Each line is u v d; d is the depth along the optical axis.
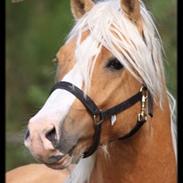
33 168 7.98
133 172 6.04
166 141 6.11
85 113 5.69
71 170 6.45
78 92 5.66
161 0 12.45
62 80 5.71
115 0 6.01
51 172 7.61
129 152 6.04
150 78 5.86
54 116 5.55
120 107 5.82
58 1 17.06
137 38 5.81
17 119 15.30
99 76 5.73
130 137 5.99
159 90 5.96
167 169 6.11
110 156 6.04
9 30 16.77
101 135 5.82
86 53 5.73
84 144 5.75
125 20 5.85
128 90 5.84
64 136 5.57
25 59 16.45
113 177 6.07
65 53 5.85
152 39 5.92
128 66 5.79
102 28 5.79
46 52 16.55
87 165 6.13
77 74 5.70
